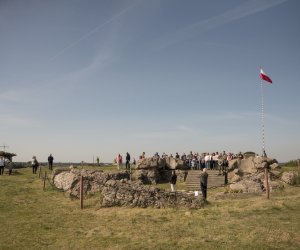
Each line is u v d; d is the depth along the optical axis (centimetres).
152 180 3972
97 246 1413
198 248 1338
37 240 1513
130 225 1750
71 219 1925
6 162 4462
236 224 1700
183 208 2164
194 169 4312
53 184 3112
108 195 2266
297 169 3700
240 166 3822
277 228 1591
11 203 2397
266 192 2567
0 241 1501
